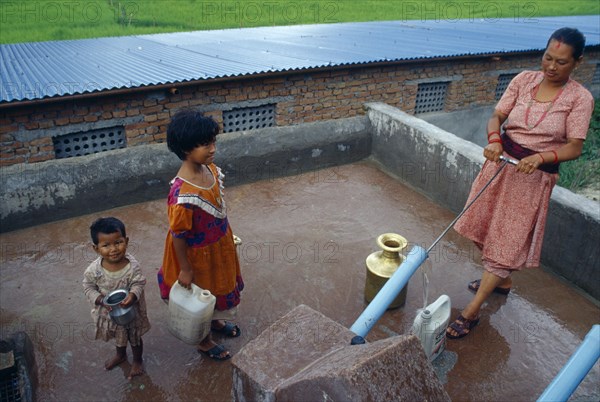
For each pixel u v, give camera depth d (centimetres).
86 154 509
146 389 296
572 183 732
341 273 416
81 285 396
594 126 931
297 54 683
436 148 540
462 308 374
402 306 373
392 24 1157
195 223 265
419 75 707
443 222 510
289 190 580
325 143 633
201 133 240
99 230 255
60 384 297
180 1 1672
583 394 295
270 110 604
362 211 530
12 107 441
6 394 282
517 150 311
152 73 545
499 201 323
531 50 784
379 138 646
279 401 133
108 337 284
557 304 381
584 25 1247
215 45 772
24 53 693
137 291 271
